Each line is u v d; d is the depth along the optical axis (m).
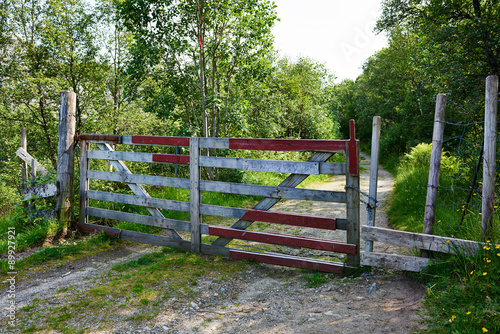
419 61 9.75
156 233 6.64
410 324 2.85
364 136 43.69
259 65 11.07
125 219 6.05
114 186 8.68
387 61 24.62
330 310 3.32
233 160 4.94
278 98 16.95
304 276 4.32
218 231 5.09
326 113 26.05
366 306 3.33
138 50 10.26
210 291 3.96
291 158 15.38
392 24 12.21
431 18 8.90
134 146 11.07
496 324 2.54
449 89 7.91
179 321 3.25
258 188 4.80
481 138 6.33
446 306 3.00
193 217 5.32
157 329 3.10
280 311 3.40
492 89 3.56
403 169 12.29
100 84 14.74
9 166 11.88
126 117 13.05
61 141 6.42
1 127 16.55
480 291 3.03
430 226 4.06
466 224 4.46
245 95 12.49
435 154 4.02
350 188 4.22
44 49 14.42
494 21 6.90
